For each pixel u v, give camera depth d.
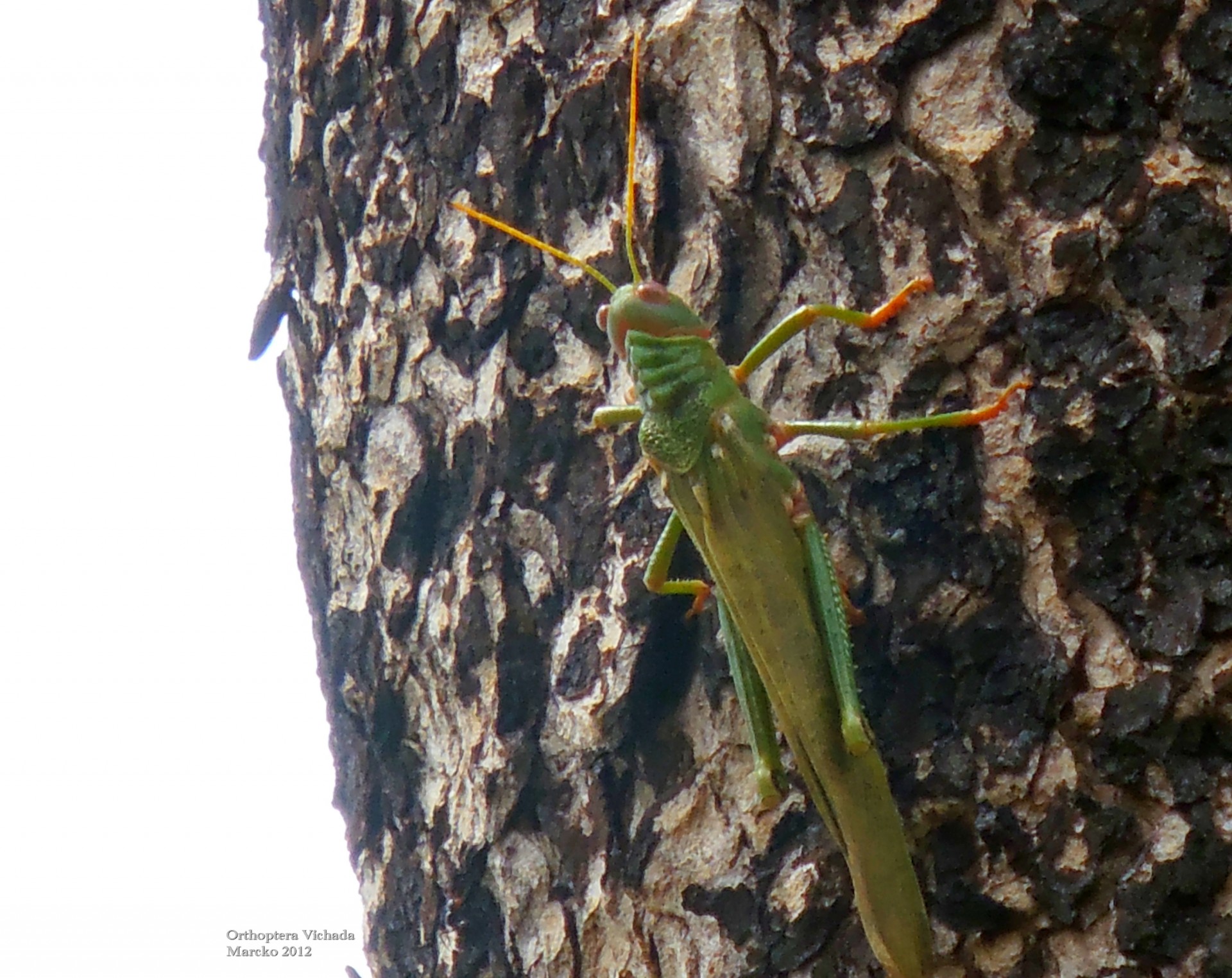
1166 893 0.95
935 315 0.96
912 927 0.94
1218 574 0.95
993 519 0.96
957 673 0.96
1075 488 0.96
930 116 0.96
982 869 0.96
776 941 0.97
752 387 0.98
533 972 0.99
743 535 0.95
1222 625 0.95
